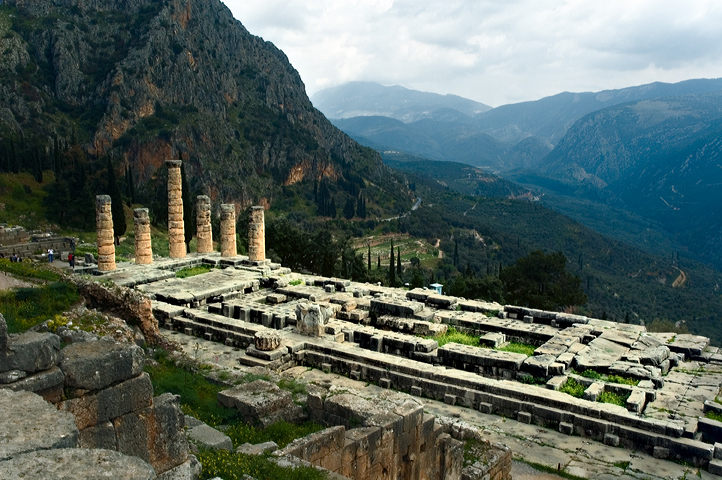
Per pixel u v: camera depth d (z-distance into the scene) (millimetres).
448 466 16047
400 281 81375
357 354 25266
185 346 27766
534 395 21375
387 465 14023
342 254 84438
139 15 180875
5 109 132625
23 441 6527
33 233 67938
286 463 11320
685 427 19172
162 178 143500
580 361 25406
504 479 16891
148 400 9461
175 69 171500
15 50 151875
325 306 33031
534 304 55344
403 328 31453
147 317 24172
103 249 40188
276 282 40156
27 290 20547
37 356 8328
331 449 12875
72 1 175000
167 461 9727
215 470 10602
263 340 25547
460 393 22547
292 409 16109
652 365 25734
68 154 96188
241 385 17047
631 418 19625
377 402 15594
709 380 24562
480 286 63656
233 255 50281
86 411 8648
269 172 185000
